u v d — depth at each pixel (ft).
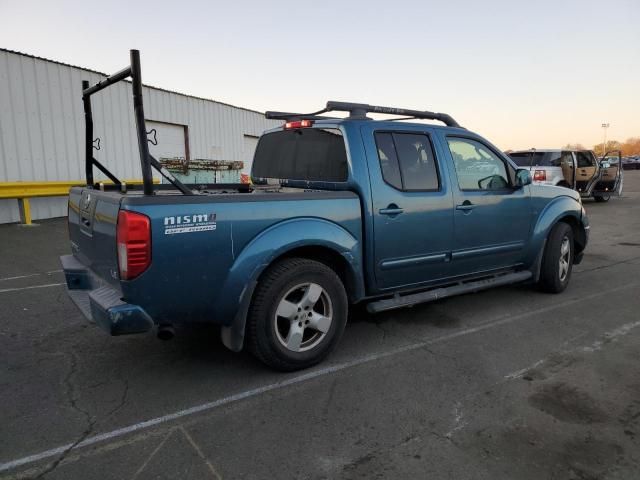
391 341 14.03
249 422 9.64
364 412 10.02
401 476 7.95
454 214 14.92
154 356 12.96
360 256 12.90
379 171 13.24
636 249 29.63
